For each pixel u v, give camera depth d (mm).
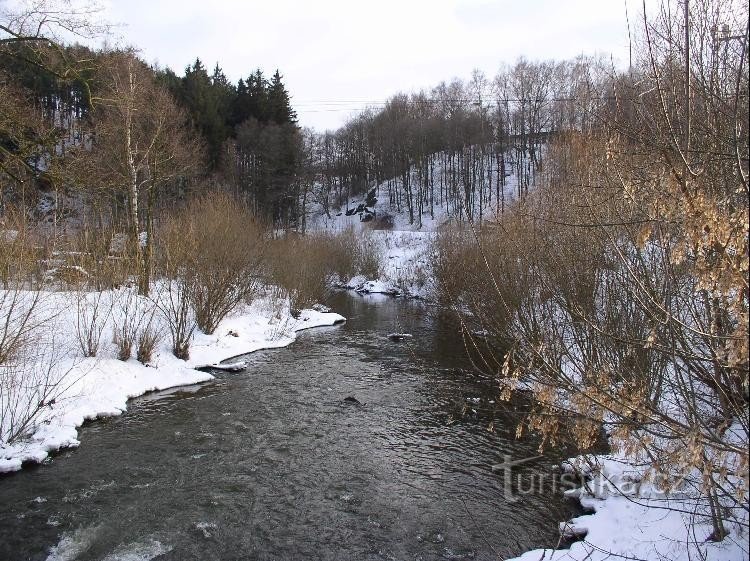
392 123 62656
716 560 4434
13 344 9422
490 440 9266
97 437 9344
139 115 21781
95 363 11648
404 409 10945
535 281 7043
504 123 55406
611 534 5688
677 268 4680
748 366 3016
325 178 67000
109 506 7074
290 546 6273
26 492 7379
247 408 11023
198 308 15961
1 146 12070
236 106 51406
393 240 39625
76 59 13078
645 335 6008
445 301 19484
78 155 15250
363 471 8188
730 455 4910
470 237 18078
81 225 16844
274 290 21844
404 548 6227
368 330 19703
